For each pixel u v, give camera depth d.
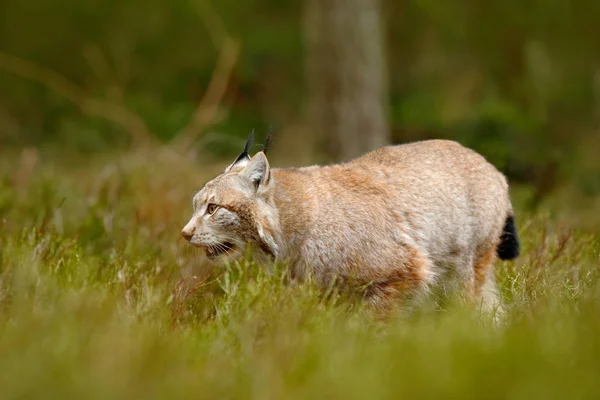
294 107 38.25
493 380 7.98
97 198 17.62
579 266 12.90
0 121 36.44
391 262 12.15
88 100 34.75
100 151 32.19
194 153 22.50
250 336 9.98
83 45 39.75
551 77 35.28
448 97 34.94
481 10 37.34
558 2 36.81
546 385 7.82
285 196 12.02
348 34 28.08
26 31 40.19
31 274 11.53
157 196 18.45
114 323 9.73
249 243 11.96
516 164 23.70
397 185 12.57
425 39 38.25
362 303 11.67
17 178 19.50
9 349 8.73
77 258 12.56
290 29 40.22
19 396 7.79
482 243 13.55
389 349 9.25
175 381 8.18
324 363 8.76
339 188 12.25
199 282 12.43
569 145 29.70
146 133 29.69
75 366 8.32
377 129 28.52
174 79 39.31
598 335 8.95
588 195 24.23
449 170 13.15
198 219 12.08
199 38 40.03
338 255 11.98
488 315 11.55
